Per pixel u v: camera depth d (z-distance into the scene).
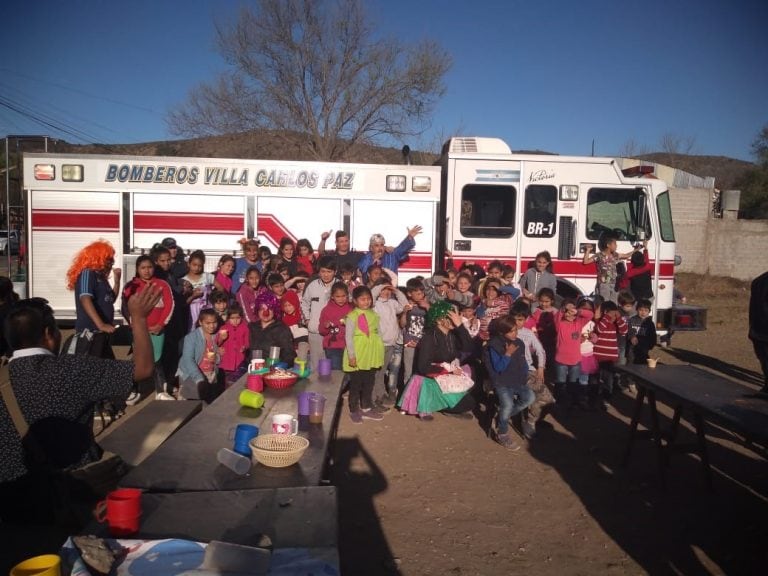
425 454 6.08
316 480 3.08
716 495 5.21
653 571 3.99
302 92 22.48
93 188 9.31
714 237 25.75
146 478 3.07
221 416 4.15
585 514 4.81
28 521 3.26
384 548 4.21
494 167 9.61
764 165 36.91
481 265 9.67
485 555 4.15
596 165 9.71
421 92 22.16
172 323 7.46
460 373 7.16
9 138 11.73
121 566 2.21
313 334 7.40
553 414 7.57
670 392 4.97
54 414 3.22
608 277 9.18
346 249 8.74
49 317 3.46
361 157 22.98
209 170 9.38
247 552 2.19
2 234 32.78
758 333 6.74
